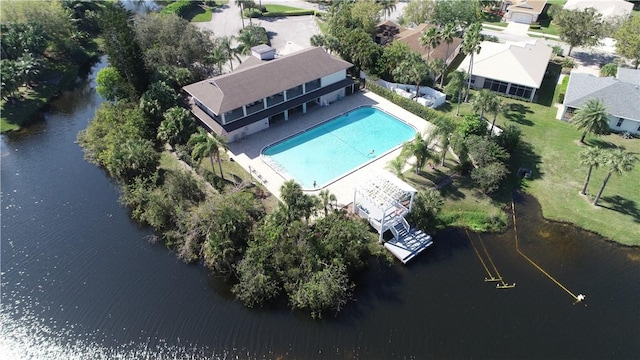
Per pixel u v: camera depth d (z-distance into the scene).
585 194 51.91
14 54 78.19
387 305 40.72
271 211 49.41
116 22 64.25
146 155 54.53
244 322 39.66
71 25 92.19
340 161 58.69
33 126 69.94
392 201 45.62
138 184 52.59
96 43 98.25
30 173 59.16
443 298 41.28
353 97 73.06
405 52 74.38
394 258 45.19
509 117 66.56
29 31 79.56
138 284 43.59
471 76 73.69
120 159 54.25
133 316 40.53
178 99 67.31
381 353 36.97
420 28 88.00
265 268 41.38
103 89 68.31
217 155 52.47
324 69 67.88
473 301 40.97
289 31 100.69
